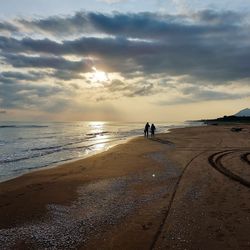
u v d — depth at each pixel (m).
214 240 8.18
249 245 7.82
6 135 67.56
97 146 38.31
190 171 17.48
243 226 8.99
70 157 27.36
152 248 7.90
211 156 23.62
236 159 21.80
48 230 9.38
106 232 9.11
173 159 22.86
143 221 9.81
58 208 11.53
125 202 12.04
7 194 13.59
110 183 15.49
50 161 24.88
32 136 63.78
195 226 9.16
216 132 60.25
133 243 8.26
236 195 12.16
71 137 59.66
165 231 8.91
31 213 11.00
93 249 8.04
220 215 9.95
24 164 23.30
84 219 10.27
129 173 18.05
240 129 64.62
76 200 12.56
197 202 11.43
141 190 13.82
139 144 36.28
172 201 11.72
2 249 8.12
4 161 24.84
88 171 18.95
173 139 42.97
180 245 7.99
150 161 22.56
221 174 16.36
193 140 40.53
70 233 9.11
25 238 8.81
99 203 12.05
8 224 9.94
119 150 30.09
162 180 15.66
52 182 15.91
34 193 13.72
